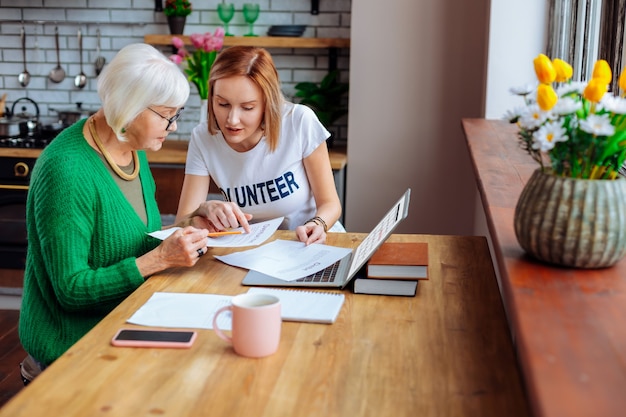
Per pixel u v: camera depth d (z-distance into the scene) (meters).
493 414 1.20
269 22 4.57
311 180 2.61
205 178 2.65
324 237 2.25
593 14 2.59
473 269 1.94
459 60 3.94
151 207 2.18
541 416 0.89
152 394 1.25
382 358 1.40
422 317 1.61
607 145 1.31
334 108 4.29
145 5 4.63
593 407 0.89
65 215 1.82
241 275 1.92
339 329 1.54
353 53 4.00
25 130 4.45
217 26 4.61
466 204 4.08
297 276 1.87
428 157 4.06
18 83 4.80
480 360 1.40
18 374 3.37
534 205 1.38
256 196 2.60
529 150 1.41
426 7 3.92
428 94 4.00
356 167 4.12
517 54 3.46
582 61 2.76
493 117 3.53
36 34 4.74
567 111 1.31
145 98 1.87
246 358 1.40
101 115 2.01
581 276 1.34
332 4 4.52
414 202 4.11
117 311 1.65
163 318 1.60
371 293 1.76
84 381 1.30
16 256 4.24
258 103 2.36
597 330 1.11
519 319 1.15
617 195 1.33
